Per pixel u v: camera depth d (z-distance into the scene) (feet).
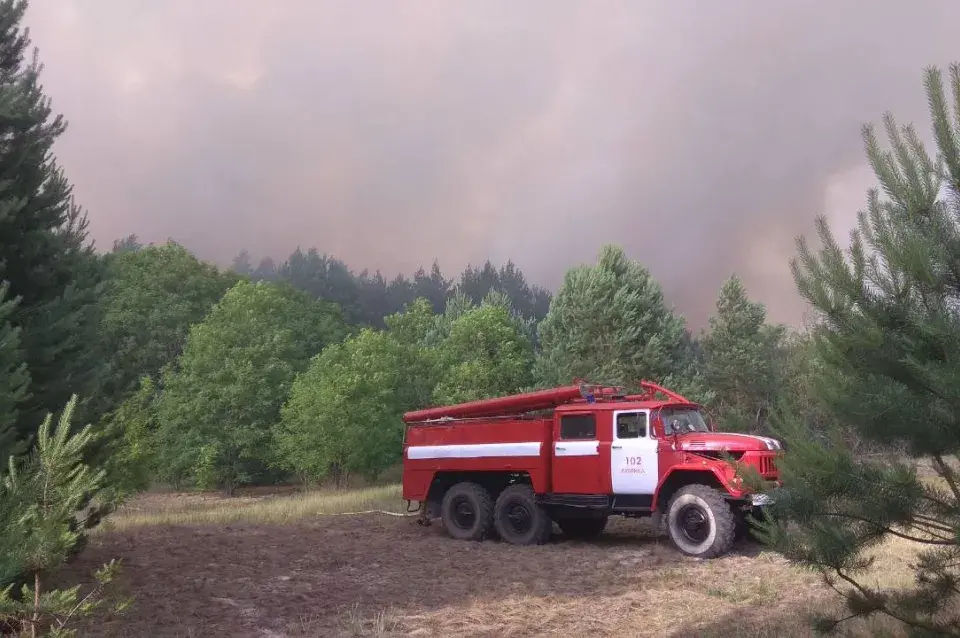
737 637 22.75
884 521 15.52
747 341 123.75
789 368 113.60
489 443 46.68
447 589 31.22
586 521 47.62
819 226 17.31
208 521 55.31
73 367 28.84
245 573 33.60
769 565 34.88
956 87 16.33
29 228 29.48
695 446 39.78
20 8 30.91
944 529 15.55
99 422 29.40
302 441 105.81
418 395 127.95
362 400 104.99
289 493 115.14
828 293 16.81
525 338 137.69
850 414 16.19
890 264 15.84
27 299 28.73
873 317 16.14
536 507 43.86
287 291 200.34
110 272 33.42
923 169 16.38
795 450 16.51
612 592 30.50
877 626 21.12
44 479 13.99
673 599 28.99
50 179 30.89
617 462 42.16
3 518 13.34
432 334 170.09
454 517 46.73
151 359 153.38
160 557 36.60
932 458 16.06
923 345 15.53
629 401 46.88
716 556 37.70
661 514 41.22
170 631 24.03
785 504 16.70
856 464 15.78
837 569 16.43
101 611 25.44
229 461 116.37
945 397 14.80
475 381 120.98
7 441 20.33
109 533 44.42
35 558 12.93
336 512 59.98
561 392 45.65
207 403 115.03
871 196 16.81
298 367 158.71
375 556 39.11
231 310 124.26
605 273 100.63
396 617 26.48
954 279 15.76
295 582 32.14
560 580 33.17
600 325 98.27
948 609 16.98
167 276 164.66
